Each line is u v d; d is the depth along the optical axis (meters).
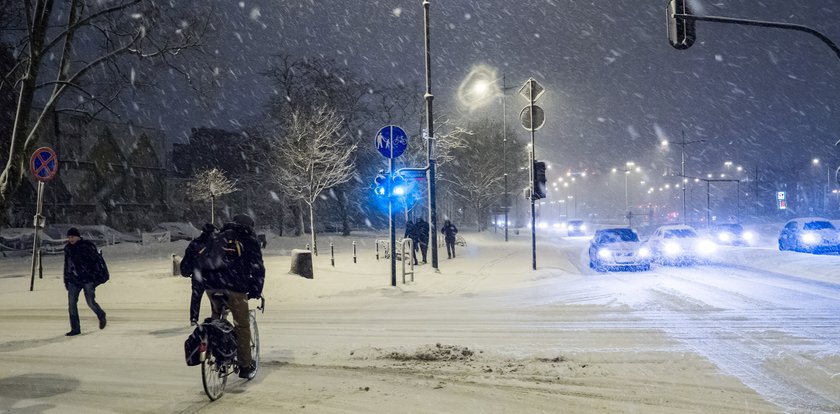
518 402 5.91
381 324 10.93
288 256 27.84
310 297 15.28
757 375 6.79
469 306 13.12
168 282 17.27
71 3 12.67
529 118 20.30
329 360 7.92
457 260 25.78
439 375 7.04
